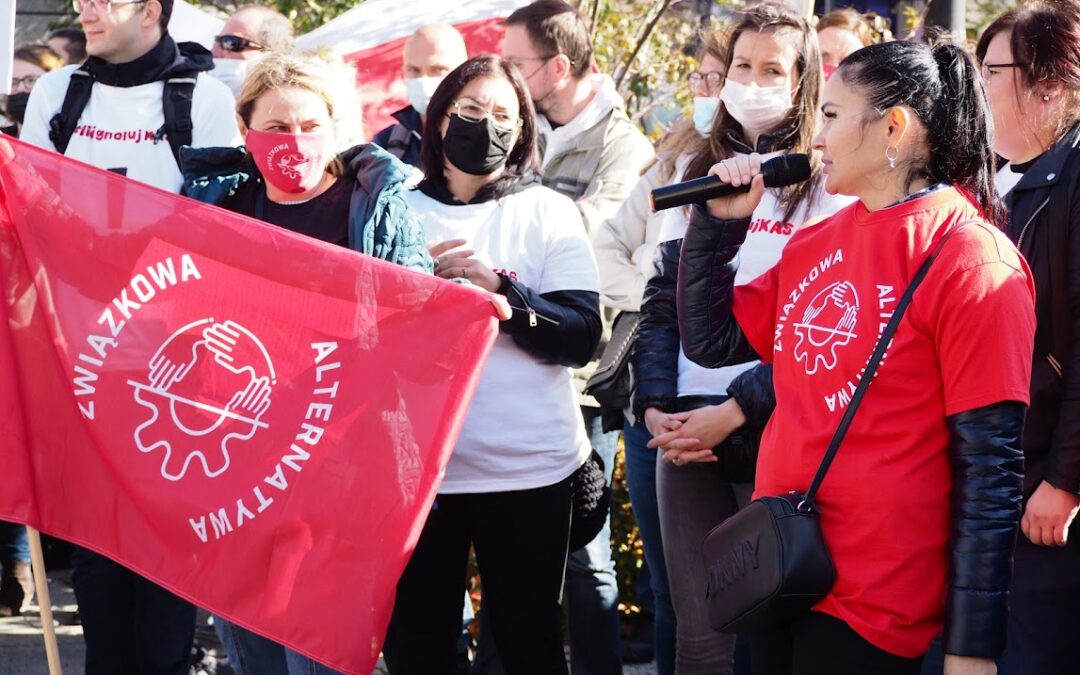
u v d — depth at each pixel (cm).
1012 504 259
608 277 431
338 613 310
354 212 338
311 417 313
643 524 422
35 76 644
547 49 490
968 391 260
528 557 353
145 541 321
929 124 274
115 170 434
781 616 273
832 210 365
